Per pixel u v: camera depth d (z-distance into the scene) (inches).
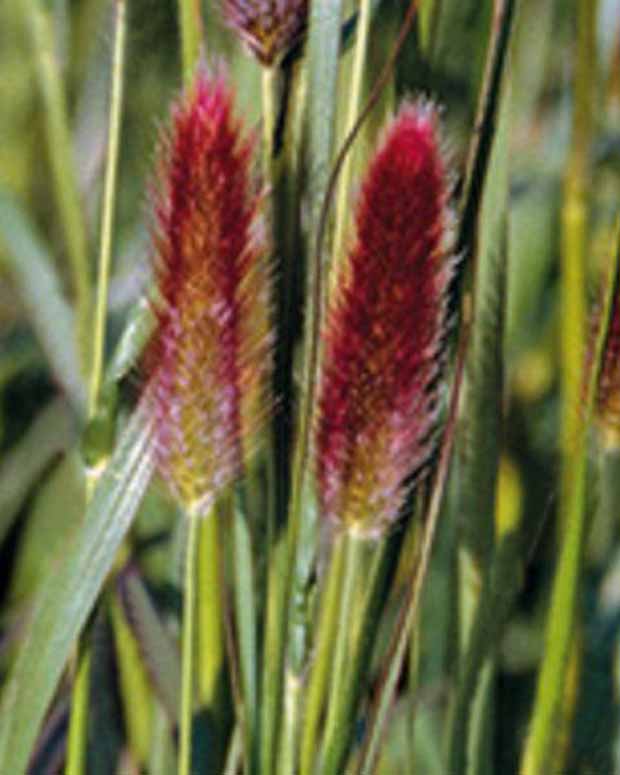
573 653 23.0
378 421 19.8
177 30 25.3
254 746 21.2
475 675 22.0
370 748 20.8
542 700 21.3
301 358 21.0
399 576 21.6
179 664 22.6
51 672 20.5
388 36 21.1
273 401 20.4
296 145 20.2
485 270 21.0
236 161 19.7
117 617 23.5
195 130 19.6
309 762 21.1
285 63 20.2
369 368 19.8
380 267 19.6
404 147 19.5
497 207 20.9
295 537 20.2
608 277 20.4
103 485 20.5
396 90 20.6
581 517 20.9
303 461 20.0
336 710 20.7
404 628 20.6
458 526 21.9
